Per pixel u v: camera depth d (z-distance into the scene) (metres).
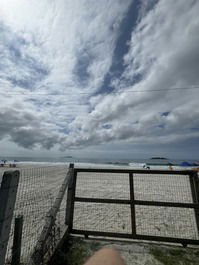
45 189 3.29
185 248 2.04
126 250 2.00
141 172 2.41
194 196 2.24
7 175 1.02
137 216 3.73
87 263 0.64
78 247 2.05
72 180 2.56
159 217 3.66
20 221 1.50
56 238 1.94
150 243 2.15
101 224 3.28
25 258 1.63
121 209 4.20
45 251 1.62
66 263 1.75
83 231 2.32
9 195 1.00
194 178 2.26
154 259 1.83
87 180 8.41
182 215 3.76
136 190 6.35
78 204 4.62
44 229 1.72
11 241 2.27
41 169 3.18
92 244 2.13
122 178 9.13
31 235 2.35
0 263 0.91
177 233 2.90
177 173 2.35
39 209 3.06
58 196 2.14
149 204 2.25
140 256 1.88
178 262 1.78
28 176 2.74
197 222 2.12
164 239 2.13
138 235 2.19
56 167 3.65
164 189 6.03
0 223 0.94
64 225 2.35
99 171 2.54
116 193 6.23
